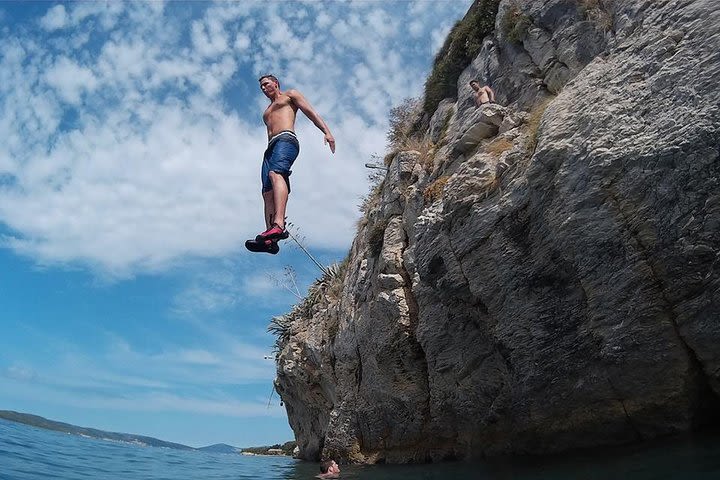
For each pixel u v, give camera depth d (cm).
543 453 944
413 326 1282
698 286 700
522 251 912
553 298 869
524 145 954
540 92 1138
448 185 1060
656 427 785
